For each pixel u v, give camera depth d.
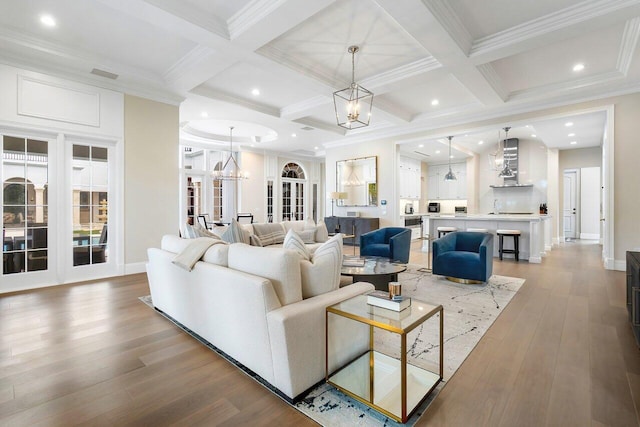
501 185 9.40
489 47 3.41
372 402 1.62
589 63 4.12
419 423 1.52
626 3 2.69
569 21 2.96
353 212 8.36
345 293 2.10
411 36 3.22
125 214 4.62
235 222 3.89
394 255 4.72
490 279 4.41
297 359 1.72
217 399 1.73
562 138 7.25
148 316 3.00
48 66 3.90
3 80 3.66
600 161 8.26
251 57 3.65
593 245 8.22
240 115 6.05
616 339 2.46
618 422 1.52
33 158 3.94
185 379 1.93
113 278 4.45
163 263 2.88
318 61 4.01
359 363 2.05
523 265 5.47
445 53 3.47
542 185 9.16
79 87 4.21
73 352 2.27
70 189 4.23
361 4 2.88
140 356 2.22
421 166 11.09
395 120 6.25
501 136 8.43
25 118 3.80
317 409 1.65
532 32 3.15
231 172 8.87
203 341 2.46
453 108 5.92
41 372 2.00
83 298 3.55
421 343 2.40
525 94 5.07
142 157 4.78
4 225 3.78
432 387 1.77
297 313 1.73
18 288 3.86
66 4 2.93
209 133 8.17
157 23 2.96
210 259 2.40
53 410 1.64
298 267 1.91
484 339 2.47
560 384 1.85
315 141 8.60
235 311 2.00
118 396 1.76
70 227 4.24
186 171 8.53
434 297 3.57
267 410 1.64
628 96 4.65
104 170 4.51
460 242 4.71
